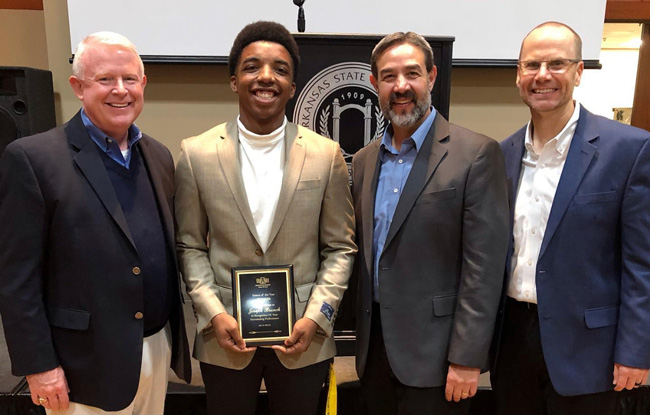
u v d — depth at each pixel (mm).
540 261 1433
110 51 1267
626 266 1389
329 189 1457
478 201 1373
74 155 1288
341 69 2113
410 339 1433
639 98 3676
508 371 1587
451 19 2812
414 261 1421
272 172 1435
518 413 1592
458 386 1393
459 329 1379
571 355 1431
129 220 1332
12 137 2615
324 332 1372
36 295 1271
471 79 2996
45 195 1254
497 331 1528
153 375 1448
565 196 1410
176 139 2990
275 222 1388
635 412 1969
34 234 1247
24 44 3287
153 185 1412
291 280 1384
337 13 2768
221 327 1338
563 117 1467
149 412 1503
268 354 1430
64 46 2898
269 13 2760
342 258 1453
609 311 1428
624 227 1387
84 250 1279
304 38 2074
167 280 1424
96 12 2707
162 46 2764
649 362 1347
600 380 1422
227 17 2752
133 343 1333
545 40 1429
